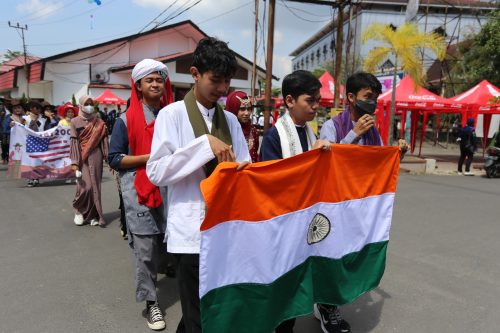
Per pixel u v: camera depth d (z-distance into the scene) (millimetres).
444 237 5508
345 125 3018
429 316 3352
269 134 2742
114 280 3895
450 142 25375
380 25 12961
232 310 2178
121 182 3119
